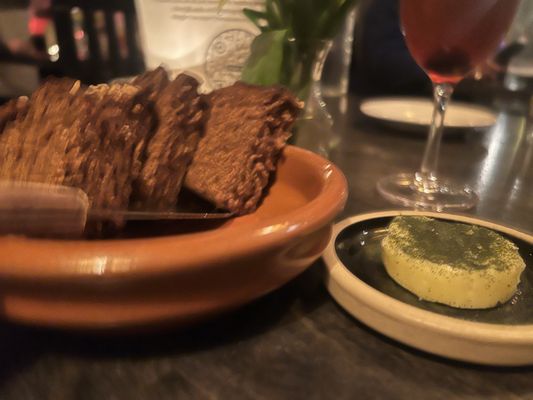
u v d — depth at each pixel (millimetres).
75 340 146
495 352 137
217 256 120
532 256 189
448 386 135
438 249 172
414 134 433
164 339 149
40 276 112
